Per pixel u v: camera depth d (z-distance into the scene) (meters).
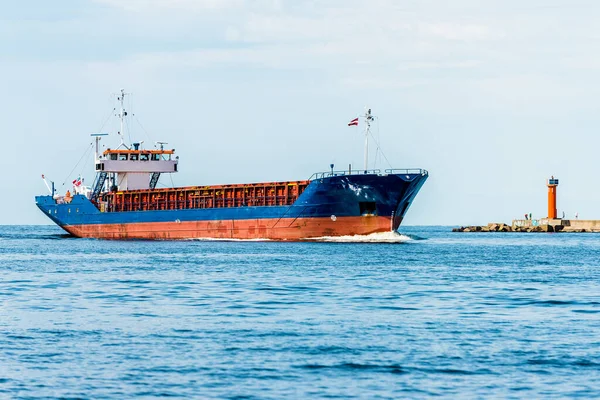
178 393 81.88
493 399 80.50
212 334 109.38
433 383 85.38
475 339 106.00
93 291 159.62
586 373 89.12
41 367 91.12
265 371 89.56
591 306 137.50
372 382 85.69
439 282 175.75
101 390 82.81
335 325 116.69
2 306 137.75
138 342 103.81
